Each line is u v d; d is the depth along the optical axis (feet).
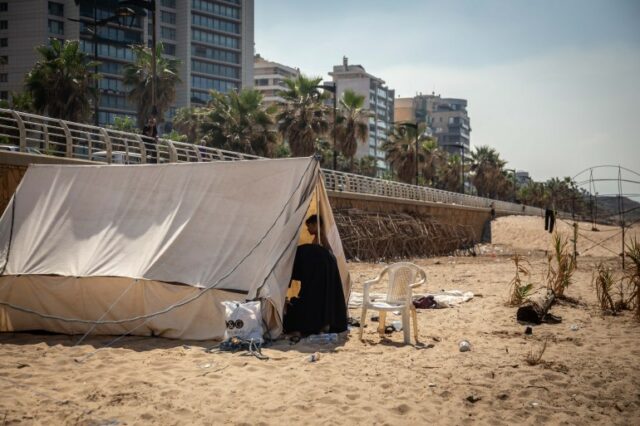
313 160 28.17
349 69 437.17
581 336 26.53
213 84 342.23
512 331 27.71
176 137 134.21
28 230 30.32
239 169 29.48
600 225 153.99
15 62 284.20
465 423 15.88
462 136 634.84
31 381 19.03
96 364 21.27
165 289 26.35
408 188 139.23
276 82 410.11
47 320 27.58
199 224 28.35
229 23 349.00
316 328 25.76
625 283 47.32
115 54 289.74
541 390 18.48
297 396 17.76
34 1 282.15
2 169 41.42
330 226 29.78
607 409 17.02
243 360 21.85
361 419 15.99
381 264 81.76
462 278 54.75
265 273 25.45
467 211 163.94
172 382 19.07
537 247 144.46
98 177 31.58
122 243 28.60
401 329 27.91
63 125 48.62
